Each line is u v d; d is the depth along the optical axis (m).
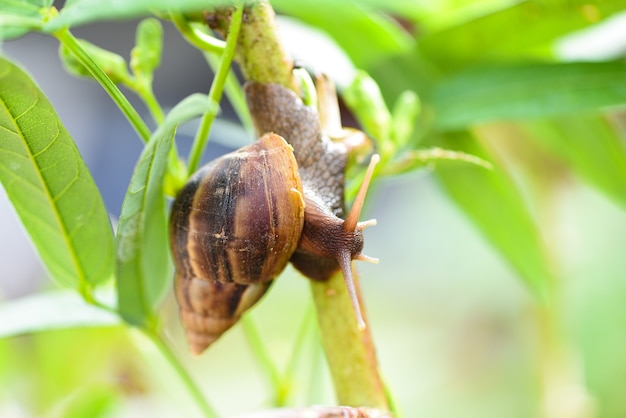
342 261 0.40
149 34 0.43
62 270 0.43
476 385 0.99
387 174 0.46
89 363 0.58
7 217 0.96
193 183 0.40
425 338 1.08
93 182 0.40
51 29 0.37
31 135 0.38
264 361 0.48
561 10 0.47
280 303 1.04
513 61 0.48
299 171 0.41
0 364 0.58
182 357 0.92
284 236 0.40
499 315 1.04
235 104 0.48
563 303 0.59
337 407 0.39
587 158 0.54
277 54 0.40
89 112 1.10
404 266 1.20
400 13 0.52
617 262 0.96
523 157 0.58
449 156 0.45
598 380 0.90
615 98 0.46
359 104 0.44
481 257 1.12
